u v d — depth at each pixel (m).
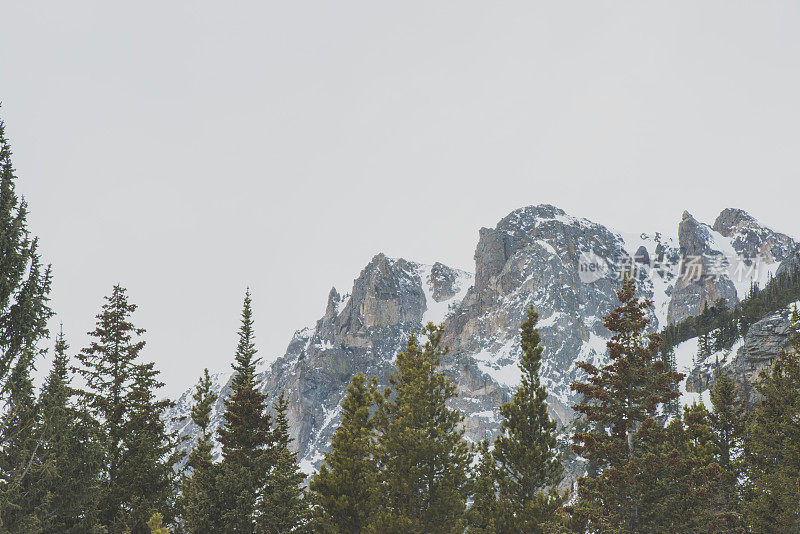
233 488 52.25
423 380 51.62
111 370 56.97
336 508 47.50
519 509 47.12
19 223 39.03
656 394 47.12
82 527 41.41
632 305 49.41
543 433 50.38
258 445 56.72
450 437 49.50
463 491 49.19
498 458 50.59
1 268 38.69
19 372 37.97
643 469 45.22
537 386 51.72
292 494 51.31
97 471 43.47
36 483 38.69
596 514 45.94
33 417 38.62
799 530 51.66
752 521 53.62
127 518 50.97
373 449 50.53
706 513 47.19
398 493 48.56
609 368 48.97
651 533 44.59
